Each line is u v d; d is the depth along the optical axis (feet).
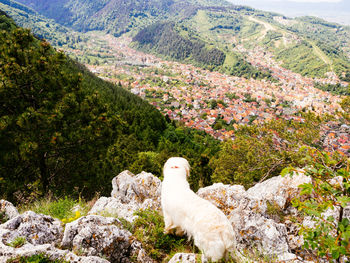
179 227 10.71
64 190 28.60
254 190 20.24
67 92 28.17
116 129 30.30
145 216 13.20
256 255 10.67
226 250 8.30
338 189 7.06
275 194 16.65
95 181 31.42
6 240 8.63
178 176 11.49
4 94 23.54
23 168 25.44
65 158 29.04
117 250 10.14
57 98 27.84
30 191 23.89
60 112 25.41
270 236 11.83
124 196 19.94
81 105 27.48
